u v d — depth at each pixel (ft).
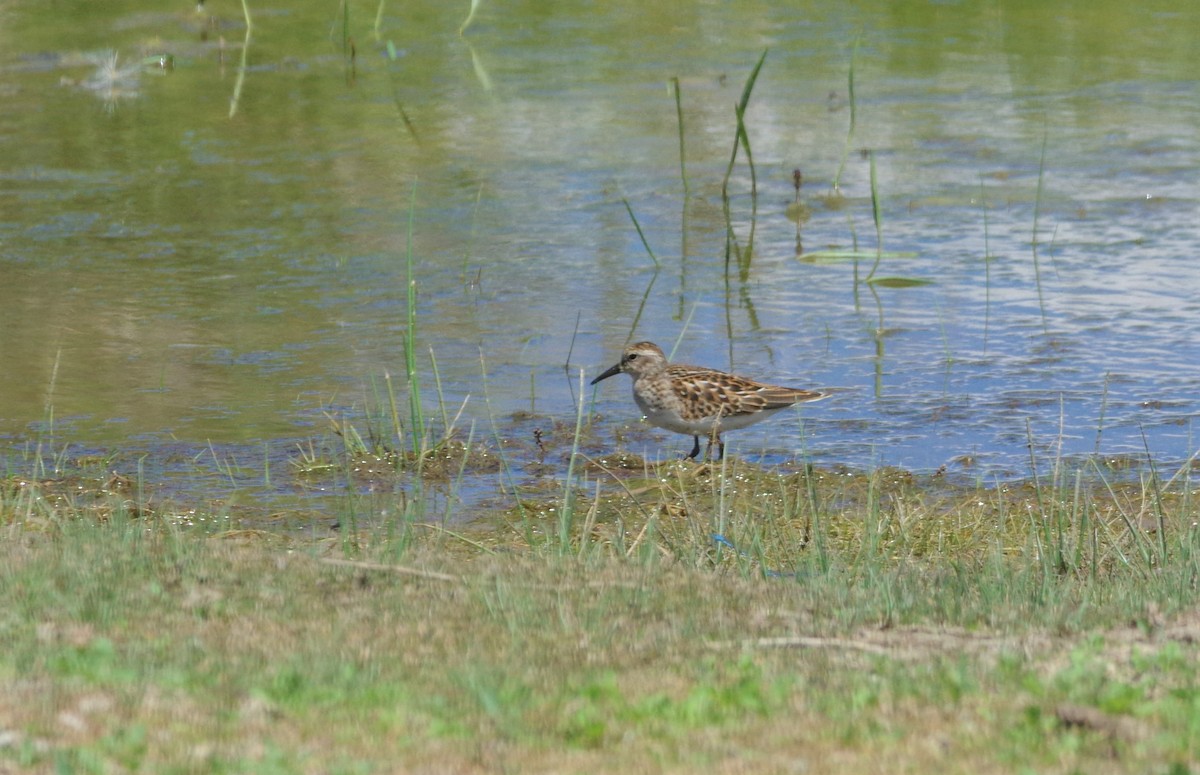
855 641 27.91
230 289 63.00
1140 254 67.15
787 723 22.98
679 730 22.67
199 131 86.69
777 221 72.90
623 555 36.70
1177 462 46.52
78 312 59.93
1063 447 47.93
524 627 28.27
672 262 67.15
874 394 52.65
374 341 57.62
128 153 82.43
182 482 44.96
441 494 44.91
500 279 64.69
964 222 72.33
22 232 69.67
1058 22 114.42
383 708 23.40
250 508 43.09
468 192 76.69
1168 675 25.20
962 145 84.53
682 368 49.26
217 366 54.85
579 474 46.73
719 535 38.09
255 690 23.94
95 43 105.19
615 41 109.19
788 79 98.94
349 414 50.88
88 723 22.24
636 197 76.18
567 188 77.51
